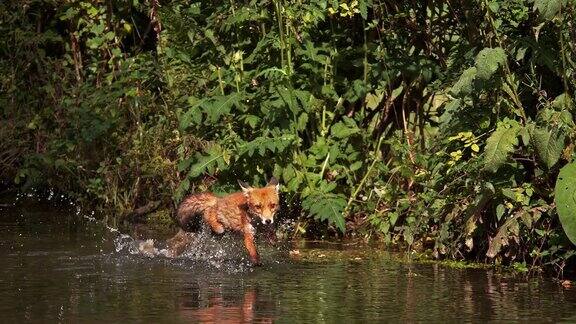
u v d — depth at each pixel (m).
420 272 11.88
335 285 11.05
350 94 14.27
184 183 14.39
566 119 11.33
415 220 13.25
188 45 14.78
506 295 10.55
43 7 18.95
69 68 18.33
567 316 9.55
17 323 9.17
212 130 14.55
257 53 14.15
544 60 11.70
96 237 14.21
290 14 13.71
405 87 14.82
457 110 12.70
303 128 13.91
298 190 14.12
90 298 10.25
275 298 10.31
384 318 9.44
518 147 12.34
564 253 11.63
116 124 16.78
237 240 13.17
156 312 9.61
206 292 10.61
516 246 12.09
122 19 17.97
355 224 14.43
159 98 16.83
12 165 18.36
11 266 11.99
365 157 14.63
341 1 13.99
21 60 18.59
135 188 16.47
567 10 11.39
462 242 12.65
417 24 14.62
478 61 11.43
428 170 13.38
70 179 17.59
